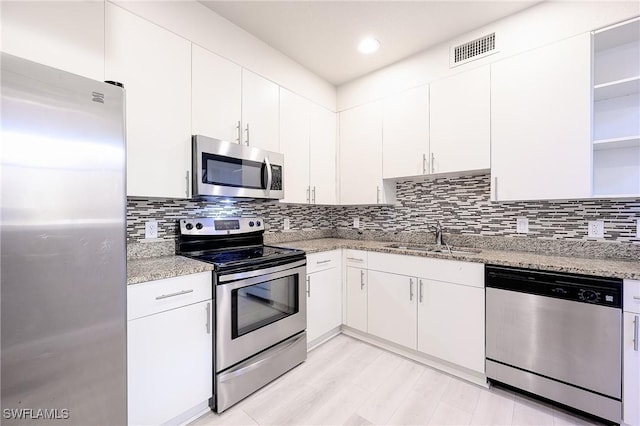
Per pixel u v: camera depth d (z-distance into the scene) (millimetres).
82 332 943
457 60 2098
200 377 1494
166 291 1358
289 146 2389
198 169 1697
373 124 2621
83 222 934
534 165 1777
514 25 1847
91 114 950
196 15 1754
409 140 2373
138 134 1504
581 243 1834
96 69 1339
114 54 1406
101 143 971
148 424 1299
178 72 1668
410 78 2365
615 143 1624
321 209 3209
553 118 1712
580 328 1449
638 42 1659
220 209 2262
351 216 3156
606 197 1577
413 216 2684
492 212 2229
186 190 1707
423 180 2623
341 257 2559
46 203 861
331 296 2436
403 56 2369
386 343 2287
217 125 1862
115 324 1016
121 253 1021
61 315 899
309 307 2225
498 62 1909
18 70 817
